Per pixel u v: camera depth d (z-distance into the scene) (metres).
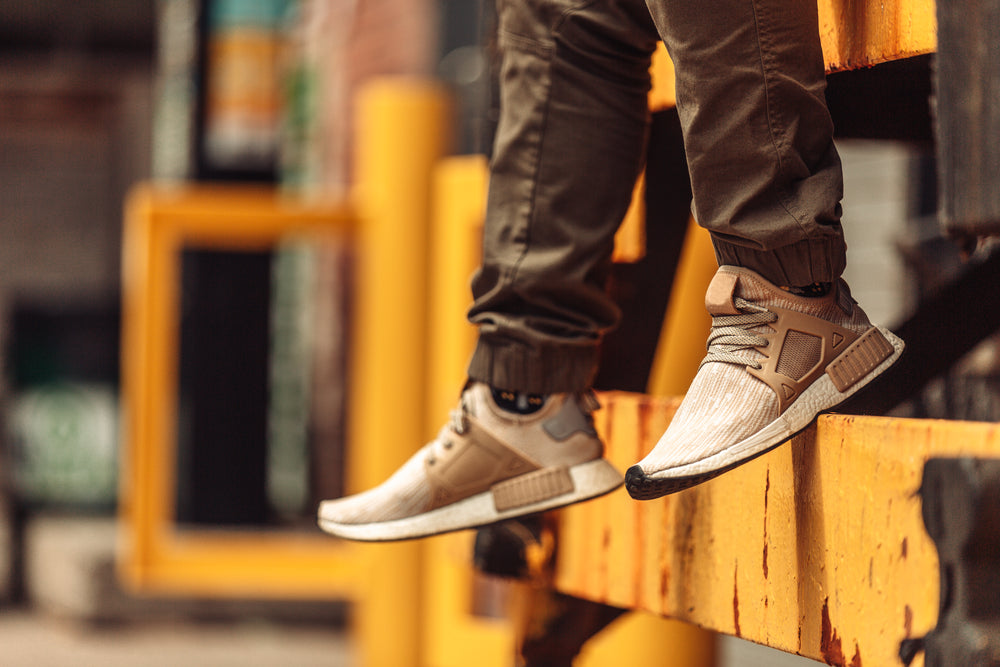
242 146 7.34
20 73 9.49
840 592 1.90
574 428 2.47
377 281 5.38
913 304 4.09
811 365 2.00
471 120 6.98
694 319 3.64
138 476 5.30
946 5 1.72
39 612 8.35
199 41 7.20
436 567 5.16
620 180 2.45
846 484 1.90
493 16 3.07
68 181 9.65
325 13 8.58
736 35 1.93
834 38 2.13
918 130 2.52
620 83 2.43
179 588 7.61
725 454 1.94
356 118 8.20
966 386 3.22
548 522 2.86
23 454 8.98
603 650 3.91
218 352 7.73
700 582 2.29
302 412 8.62
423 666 5.35
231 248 7.77
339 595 7.66
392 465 5.36
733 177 1.98
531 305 2.45
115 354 9.38
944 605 1.70
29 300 9.41
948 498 1.70
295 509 8.52
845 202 4.93
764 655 4.71
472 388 2.56
